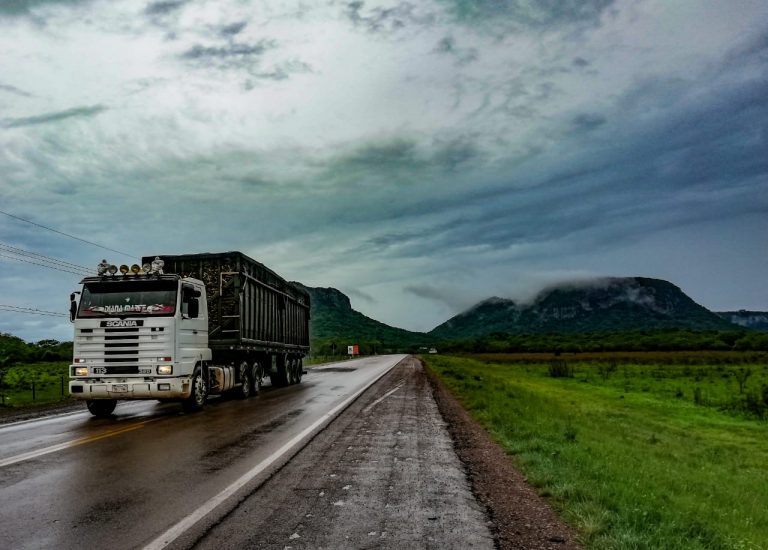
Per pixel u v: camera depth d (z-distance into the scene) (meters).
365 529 5.22
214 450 9.20
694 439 18.28
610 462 8.86
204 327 16.27
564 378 46.41
